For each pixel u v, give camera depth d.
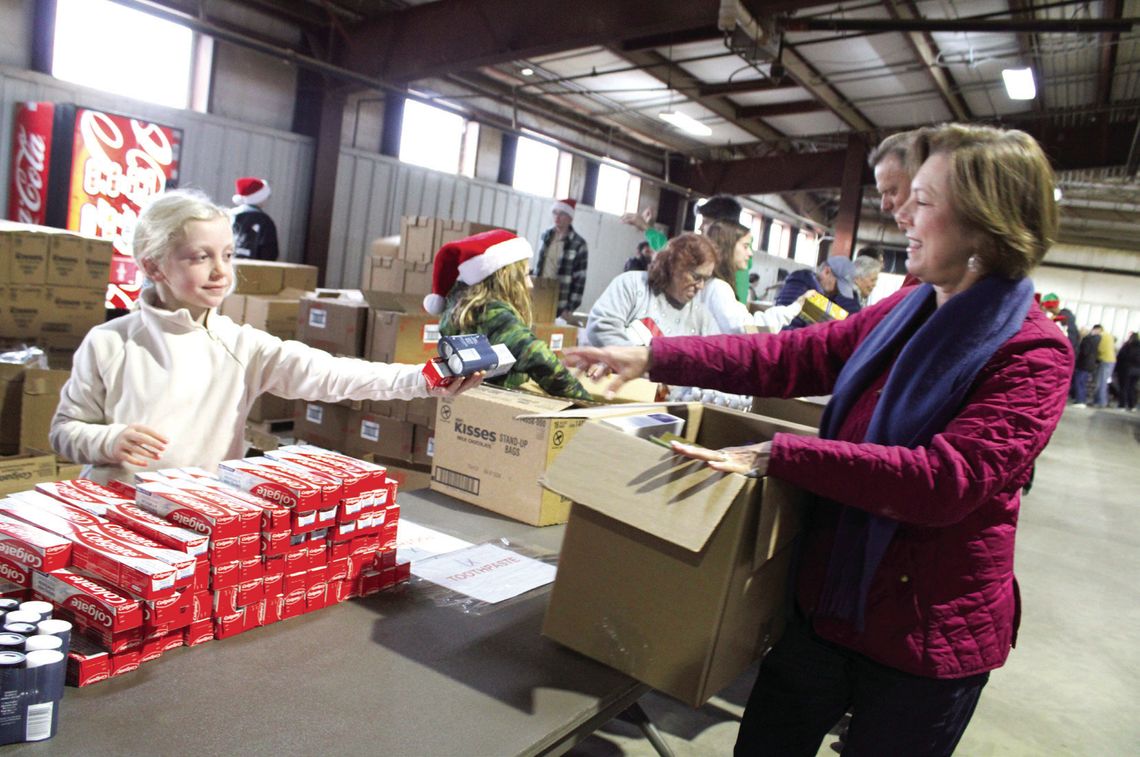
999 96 9.12
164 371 1.39
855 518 1.03
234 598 1.05
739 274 3.18
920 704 1.02
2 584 1.00
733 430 1.44
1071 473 7.14
